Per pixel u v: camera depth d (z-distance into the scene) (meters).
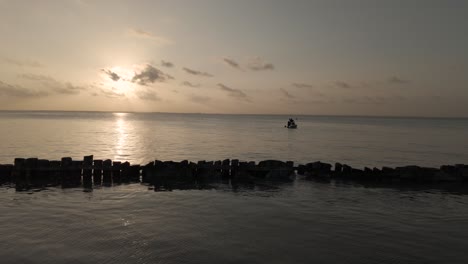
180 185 23.72
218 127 129.00
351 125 185.75
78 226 14.83
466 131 127.94
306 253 12.66
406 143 69.62
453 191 22.98
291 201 19.86
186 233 14.36
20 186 22.16
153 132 89.12
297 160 41.19
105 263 11.54
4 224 14.84
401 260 12.24
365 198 20.86
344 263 11.93
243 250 12.82
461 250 13.15
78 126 108.62
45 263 11.43
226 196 20.78
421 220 16.67
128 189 22.08
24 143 51.41
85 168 24.95
